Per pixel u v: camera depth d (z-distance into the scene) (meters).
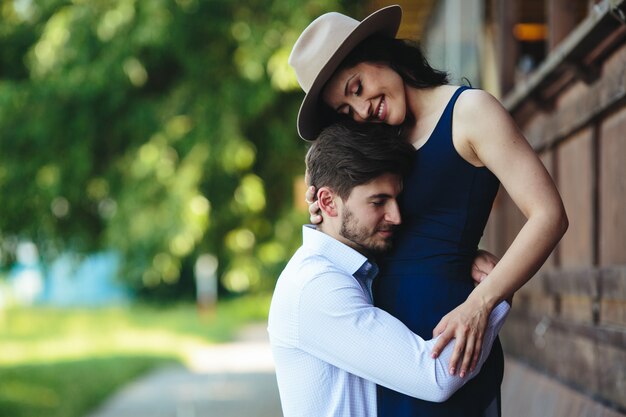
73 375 15.57
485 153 3.01
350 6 13.21
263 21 13.14
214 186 13.83
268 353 20.09
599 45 4.75
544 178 2.96
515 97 6.61
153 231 13.46
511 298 3.05
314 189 3.18
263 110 13.52
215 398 13.10
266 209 15.34
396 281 3.15
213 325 28.31
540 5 8.94
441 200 3.11
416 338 2.97
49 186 14.03
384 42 3.19
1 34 14.18
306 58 3.19
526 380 6.58
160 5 12.79
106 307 38.06
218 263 16.86
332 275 3.07
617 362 4.72
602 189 5.15
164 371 16.83
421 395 2.96
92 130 13.67
